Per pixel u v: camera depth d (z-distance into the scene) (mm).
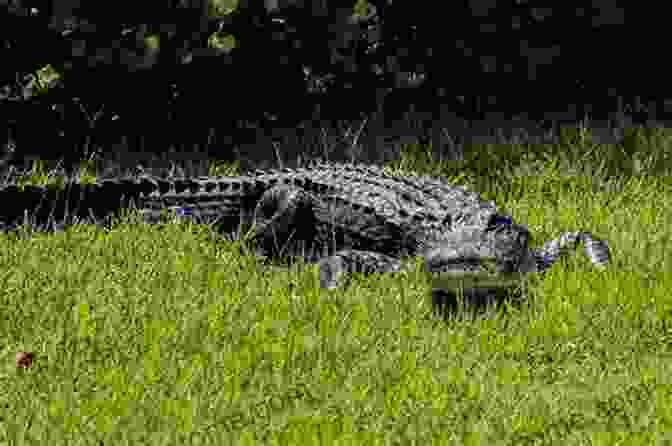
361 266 9609
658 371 7723
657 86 16781
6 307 8438
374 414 7062
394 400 7258
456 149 14469
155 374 7473
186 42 13469
